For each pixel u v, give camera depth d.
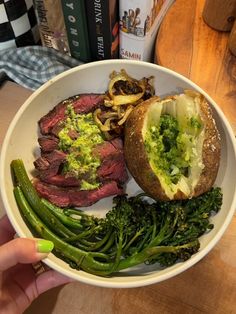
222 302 0.24
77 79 0.27
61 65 0.31
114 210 0.24
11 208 0.22
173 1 0.32
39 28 0.31
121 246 0.22
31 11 0.31
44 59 0.31
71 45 0.30
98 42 0.29
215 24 0.30
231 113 0.27
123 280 0.21
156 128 0.24
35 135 0.27
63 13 0.28
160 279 0.21
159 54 0.29
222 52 0.29
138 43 0.29
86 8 0.27
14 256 0.19
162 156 0.24
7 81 0.32
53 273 0.23
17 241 0.19
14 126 0.24
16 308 0.23
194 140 0.23
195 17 0.31
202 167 0.23
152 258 0.22
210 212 0.24
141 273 0.23
